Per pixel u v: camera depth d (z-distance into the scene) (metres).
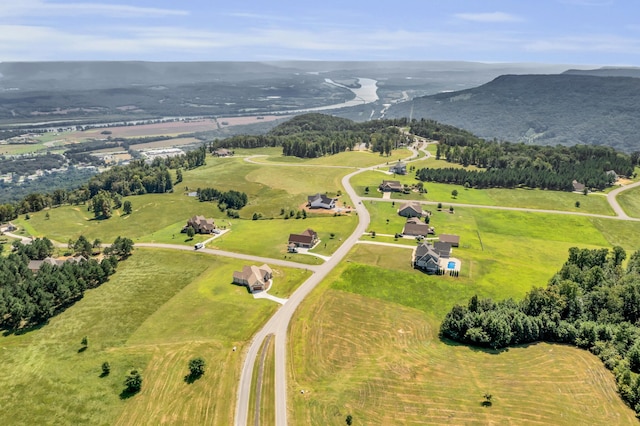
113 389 85.81
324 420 74.56
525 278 129.25
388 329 102.75
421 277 128.00
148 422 76.75
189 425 75.62
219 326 105.94
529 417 72.56
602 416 72.75
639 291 105.31
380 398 78.44
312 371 88.25
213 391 83.38
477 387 80.56
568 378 82.50
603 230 185.50
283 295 119.94
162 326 108.19
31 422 78.50
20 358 97.94
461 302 115.06
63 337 106.00
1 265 137.50
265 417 76.44
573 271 120.75
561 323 97.81
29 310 111.94
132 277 137.62
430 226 177.88
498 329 94.12
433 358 90.50
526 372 84.94
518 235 174.38
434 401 77.00
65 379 89.38
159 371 89.88
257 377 86.88
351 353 93.75
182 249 159.12
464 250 152.12
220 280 131.25
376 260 140.25
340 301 115.50
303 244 154.88
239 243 162.75
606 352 88.38
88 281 134.12
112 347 100.75
